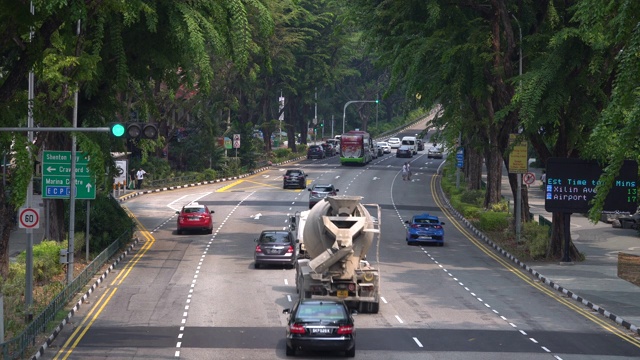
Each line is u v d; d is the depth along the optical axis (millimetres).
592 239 66812
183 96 97938
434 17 52500
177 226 65688
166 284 45125
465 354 30109
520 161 59406
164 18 47531
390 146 171875
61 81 35812
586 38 45812
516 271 52281
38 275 44125
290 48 122688
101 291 42938
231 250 58000
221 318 36375
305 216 43938
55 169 43281
